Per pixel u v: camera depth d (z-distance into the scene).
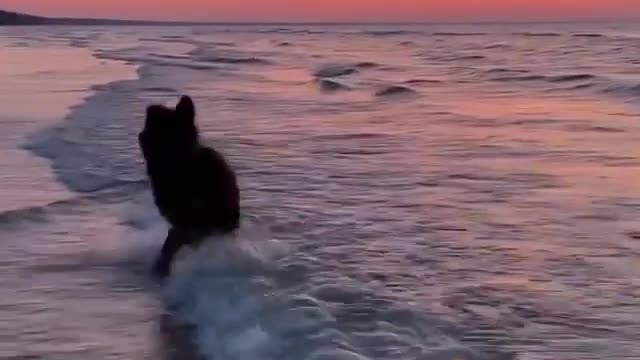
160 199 6.59
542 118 15.91
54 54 42.53
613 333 4.48
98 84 22.34
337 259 5.98
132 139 12.15
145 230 7.41
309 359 3.80
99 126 13.44
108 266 6.34
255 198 8.45
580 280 5.54
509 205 8.12
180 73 27.64
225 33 120.62
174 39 81.81
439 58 39.19
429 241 6.63
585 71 27.75
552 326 4.58
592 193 8.69
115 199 8.64
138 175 9.73
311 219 7.43
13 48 51.22
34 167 10.41
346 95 21.41
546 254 6.24
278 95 20.94
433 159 11.06
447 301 5.01
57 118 14.96
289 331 4.26
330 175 9.84
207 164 6.59
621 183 9.23
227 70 30.31
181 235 6.45
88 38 82.94
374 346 4.05
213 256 5.97
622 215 7.63
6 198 8.73
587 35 68.62
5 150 11.63
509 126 14.70
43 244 6.99
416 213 7.75
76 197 8.72
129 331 4.86
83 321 5.07
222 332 4.53
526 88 22.92
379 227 7.13
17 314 5.22
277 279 5.37
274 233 6.86
